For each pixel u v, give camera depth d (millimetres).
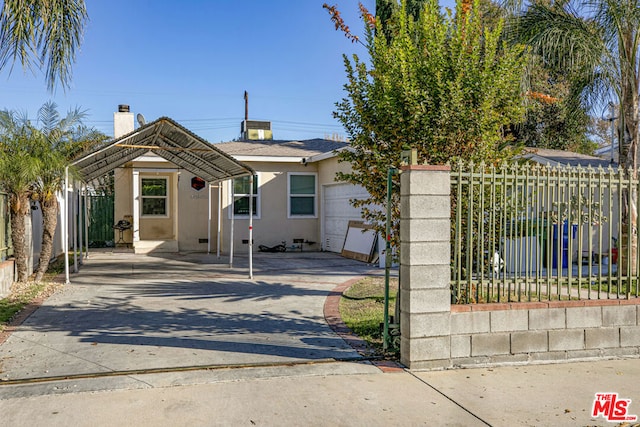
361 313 8086
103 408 4281
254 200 18719
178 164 15750
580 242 5988
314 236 19250
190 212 18656
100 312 8094
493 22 9555
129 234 19750
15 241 10586
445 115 6090
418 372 5352
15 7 5832
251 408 4324
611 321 6020
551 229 6039
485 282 5703
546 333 5793
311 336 6734
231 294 9781
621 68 9352
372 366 5492
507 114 6625
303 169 19172
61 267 13664
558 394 4793
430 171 5422
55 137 11258
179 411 4234
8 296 9305
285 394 4652
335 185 17875
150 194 19766
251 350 6027
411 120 6219
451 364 5492
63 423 3982
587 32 8969
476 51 6371
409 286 5383
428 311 5414
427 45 6508
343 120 7074
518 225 6184
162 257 16422
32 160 10000
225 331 6957
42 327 7105
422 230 5398
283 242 18812
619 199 6152
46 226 10930
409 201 5379
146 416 4129
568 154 16828
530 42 8836
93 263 14672
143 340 6453
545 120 22078
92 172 14062
